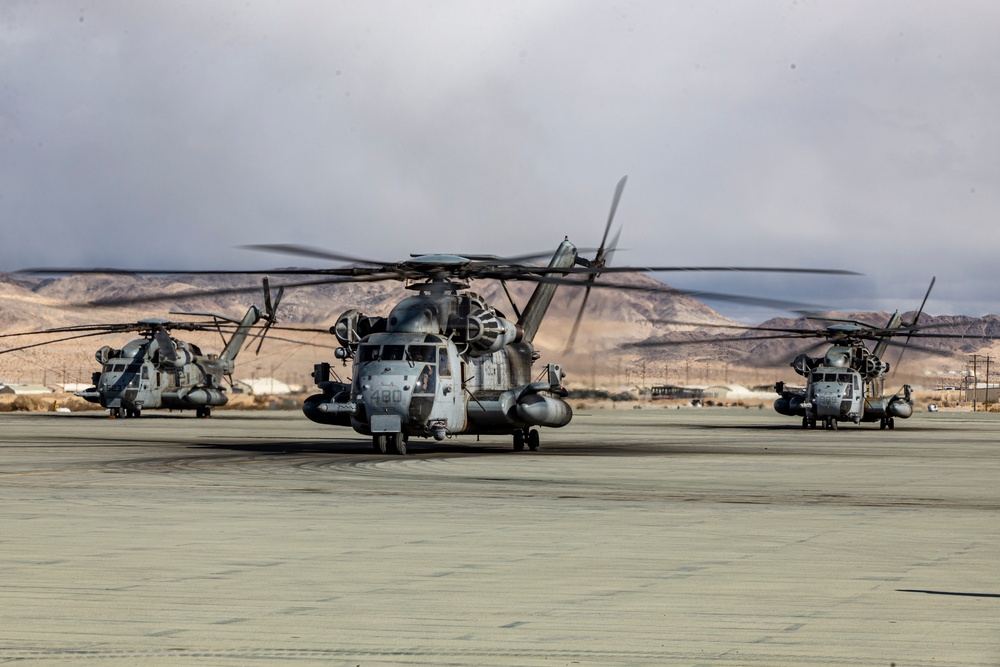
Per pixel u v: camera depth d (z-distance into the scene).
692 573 34.50
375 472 74.88
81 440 117.81
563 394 106.06
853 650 24.73
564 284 83.19
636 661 23.80
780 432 161.88
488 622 27.41
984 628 26.92
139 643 25.17
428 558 37.19
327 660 23.81
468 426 97.75
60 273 72.44
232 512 50.25
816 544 41.06
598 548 39.72
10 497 56.59
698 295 77.31
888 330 169.25
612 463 86.69
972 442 134.00
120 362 193.62
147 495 57.91
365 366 93.00
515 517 49.22
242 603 29.56
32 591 31.06
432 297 95.44
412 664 23.52
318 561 36.44
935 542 41.75
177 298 73.12
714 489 64.50
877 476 75.94
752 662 23.75
